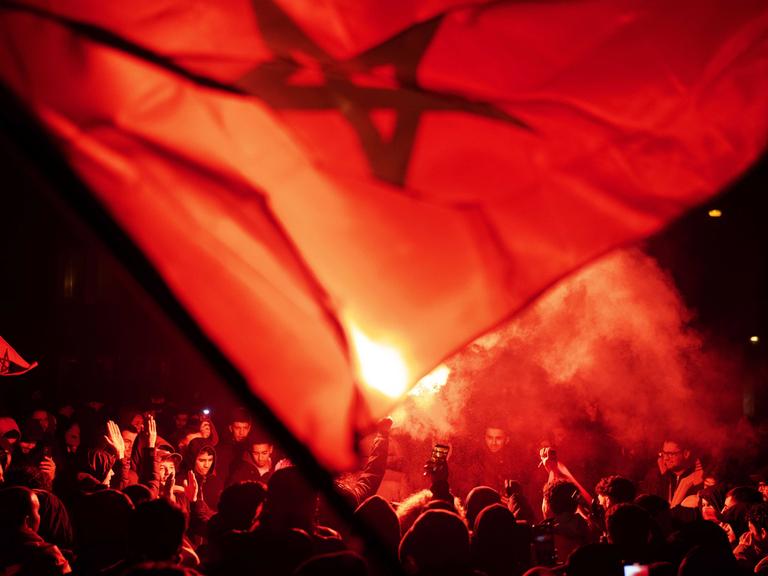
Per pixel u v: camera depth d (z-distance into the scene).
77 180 2.12
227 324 2.23
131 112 2.22
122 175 2.19
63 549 4.29
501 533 3.68
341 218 2.42
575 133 2.60
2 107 2.07
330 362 2.30
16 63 2.15
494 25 2.58
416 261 2.46
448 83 2.55
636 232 2.59
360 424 2.30
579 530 4.54
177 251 2.21
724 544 3.88
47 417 9.31
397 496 7.26
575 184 2.58
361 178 2.45
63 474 7.52
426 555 3.10
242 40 2.37
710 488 6.55
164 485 5.85
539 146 2.59
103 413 9.86
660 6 2.62
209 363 2.20
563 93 2.61
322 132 2.44
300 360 2.27
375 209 2.45
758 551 5.11
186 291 2.20
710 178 2.61
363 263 2.42
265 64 2.39
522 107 2.58
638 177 2.60
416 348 2.41
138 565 2.74
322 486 2.23
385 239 2.45
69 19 2.21
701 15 2.63
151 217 2.20
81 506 3.79
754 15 2.62
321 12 2.46
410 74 2.53
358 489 5.00
